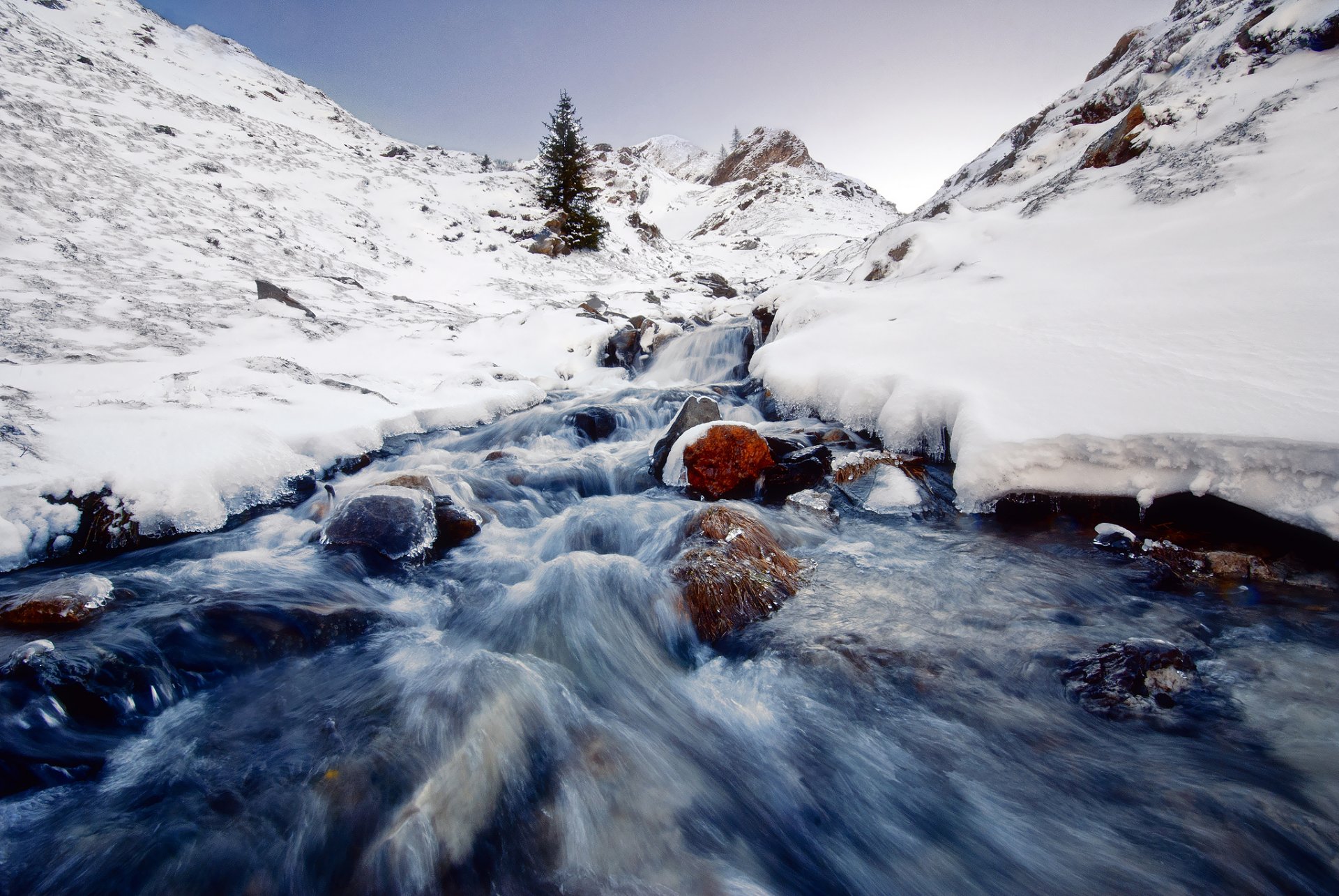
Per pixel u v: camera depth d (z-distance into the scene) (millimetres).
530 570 4297
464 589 4074
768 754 2586
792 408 7656
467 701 2705
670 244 43844
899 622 3326
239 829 2148
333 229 21375
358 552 4332
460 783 2289
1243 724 2400
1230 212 7320
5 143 15609
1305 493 3156
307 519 5031
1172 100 10648
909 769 2441
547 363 12102
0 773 2281
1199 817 2072
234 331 10086
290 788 2301
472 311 16859
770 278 34375
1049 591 3510
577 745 2578
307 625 3334
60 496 4277
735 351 12148
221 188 20062
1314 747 2254
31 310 8984
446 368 10125
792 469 5562
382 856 2037
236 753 2514
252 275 14477
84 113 20531
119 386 6527
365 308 14320
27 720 2439
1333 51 9062
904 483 4980
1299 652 2748
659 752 2598
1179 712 2490
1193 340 4785
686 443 5773
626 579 3770
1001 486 4316
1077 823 2141
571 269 26000
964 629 3215
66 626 3090
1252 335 4551
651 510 5266
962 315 7328
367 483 5812
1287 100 8688
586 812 2270
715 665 3203
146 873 1992
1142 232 7949
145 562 4180
